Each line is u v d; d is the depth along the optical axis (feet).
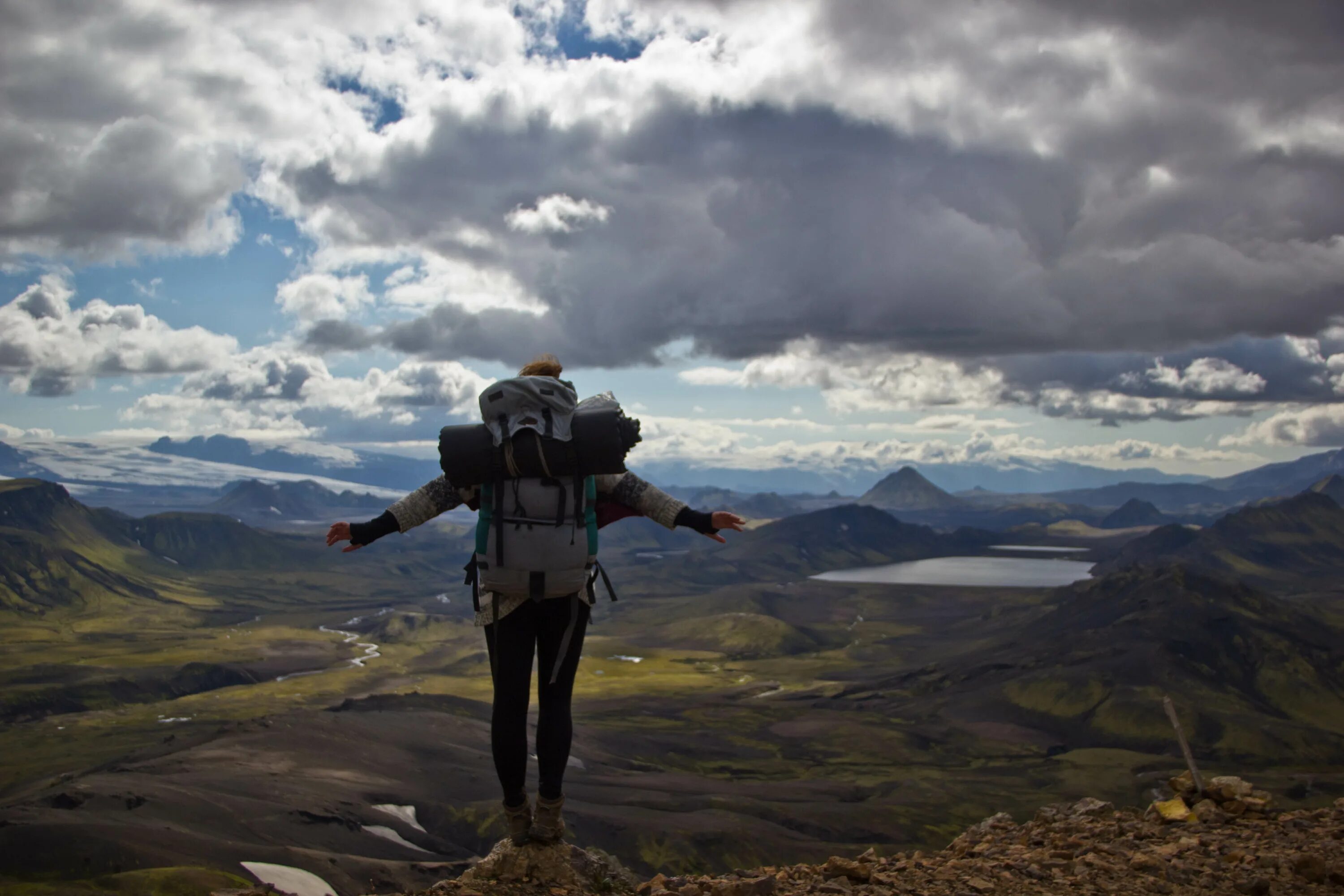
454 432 21.63
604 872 24.89
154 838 503.61
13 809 542.98
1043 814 37.93
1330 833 31.94
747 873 28.91
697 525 21.98
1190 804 36.60
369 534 21.45
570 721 23.98
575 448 21.24
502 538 21.34
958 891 26.84
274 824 609.83
